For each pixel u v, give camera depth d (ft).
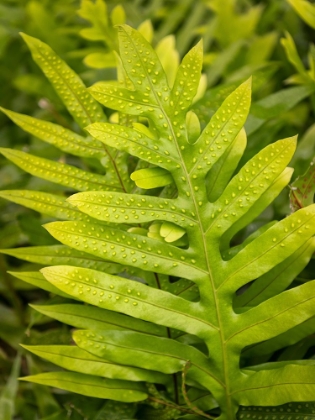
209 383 1.67
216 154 1.63
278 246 1.58
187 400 1.64
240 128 1.62
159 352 1.65
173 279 1.92
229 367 1.65
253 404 1.64
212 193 1.73
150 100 1.64
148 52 1.64
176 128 1.64
